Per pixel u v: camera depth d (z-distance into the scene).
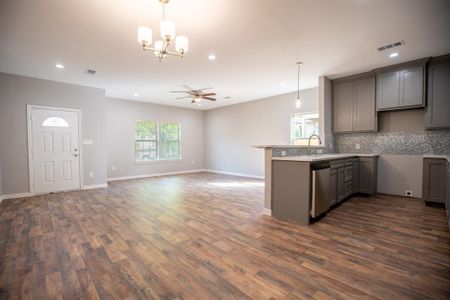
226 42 3.07
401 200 4.04
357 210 3.48
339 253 2.15
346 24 2.62
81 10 2.29
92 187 5.42
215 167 8.70
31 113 4.61
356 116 4.58
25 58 3.56
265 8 2.29
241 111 7.63
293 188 3.04
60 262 2.02
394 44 3.16
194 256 2.12
